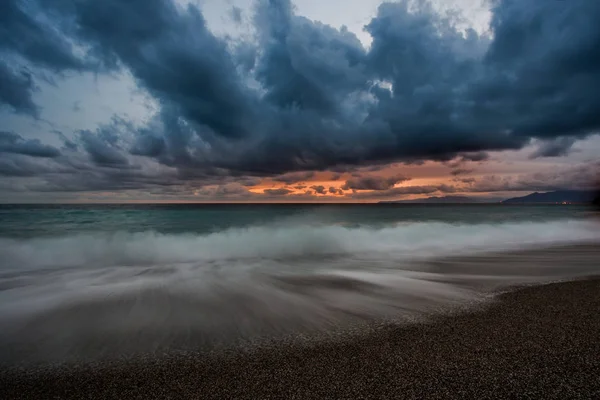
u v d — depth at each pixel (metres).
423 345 4.02
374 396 2.94
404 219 28.48
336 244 13.64
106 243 13.22
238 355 3.81
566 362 3.54
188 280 7.70
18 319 5.01
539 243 14.02
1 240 13.54
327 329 4.61
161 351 3.93
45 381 3.28
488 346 3.96
